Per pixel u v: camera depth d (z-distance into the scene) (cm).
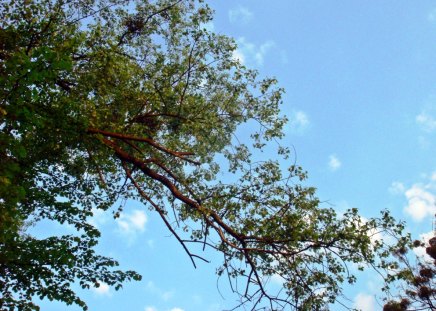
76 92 1127
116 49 1293
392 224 1124
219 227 1219
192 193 1221
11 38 1056
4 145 776
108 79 1169
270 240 1174
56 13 1204
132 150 1316
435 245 1471
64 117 1013
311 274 1169
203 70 1391
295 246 1170
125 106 1235
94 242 1099
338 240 1133
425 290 1417
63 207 1199
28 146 1126
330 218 1168
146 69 1381
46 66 780
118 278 1080
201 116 1391
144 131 1339
